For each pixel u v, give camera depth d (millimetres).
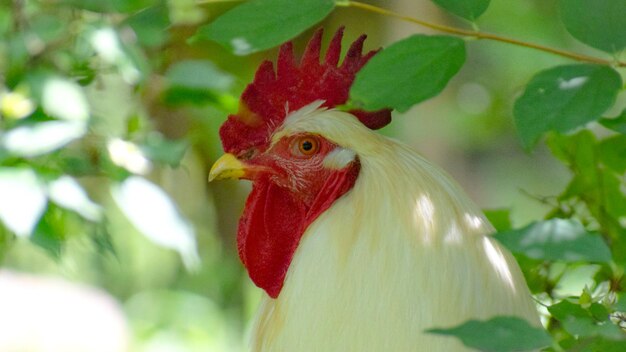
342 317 4945
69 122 5086
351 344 4926
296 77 5594
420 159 5105
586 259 3756
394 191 4988
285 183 5469
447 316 4816
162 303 13336
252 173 5539
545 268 6117
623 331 4586
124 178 5219
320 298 5004
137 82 5703
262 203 5562
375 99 4234
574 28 4230
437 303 4828
